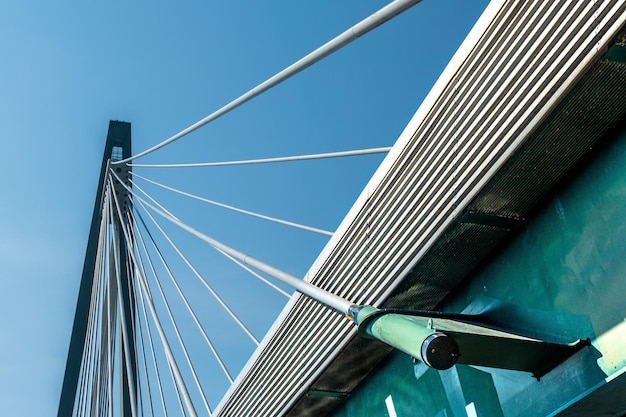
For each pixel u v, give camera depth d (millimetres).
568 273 6211
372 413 9031
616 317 5672
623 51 5270
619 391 5781
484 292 7273
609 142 5934
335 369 8953
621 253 5684
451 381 7594
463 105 6480
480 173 6344
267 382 10250
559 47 5496
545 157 6105
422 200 7098
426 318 6801
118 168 23422
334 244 8641
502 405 6828
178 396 12766
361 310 6785
